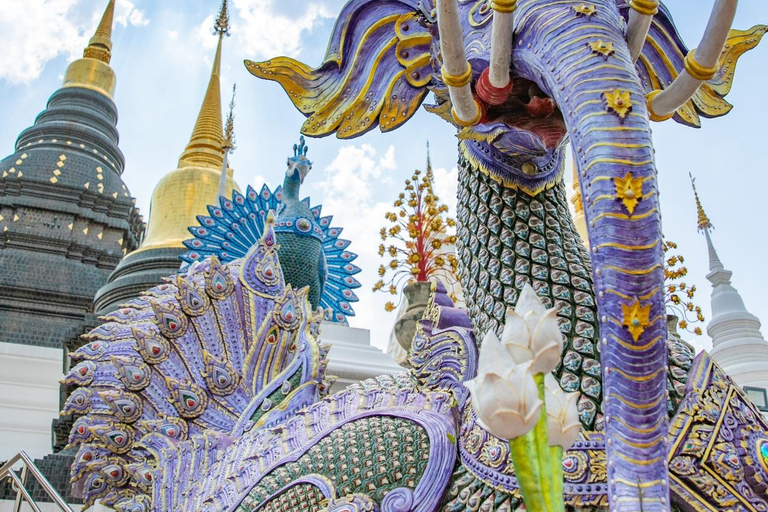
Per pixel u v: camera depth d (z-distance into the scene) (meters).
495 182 2.86
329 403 3.27
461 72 2.35
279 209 4.78
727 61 3.30
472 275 2.88
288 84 3.46
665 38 3.09
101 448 4.05
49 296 15.70
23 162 18.00
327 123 3.38
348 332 7.17
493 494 2.45
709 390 2.40
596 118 2.03
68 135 19.19
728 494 2.22
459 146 3.13
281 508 2.93
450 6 2.25
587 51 2.15
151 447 3.95
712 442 2.28
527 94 2.69
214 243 5.02
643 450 1.77
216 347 4.12
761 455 2.33
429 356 3.08
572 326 2.57
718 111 3.24
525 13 2.40
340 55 3.39
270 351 4.09
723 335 11.07
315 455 2.98
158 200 14.31
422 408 2.88
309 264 4.54
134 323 4.39
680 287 5.20
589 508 2.23
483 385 1.32
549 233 2.76
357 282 5.29
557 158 2.89
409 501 2.60
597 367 2.46
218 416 3.98
